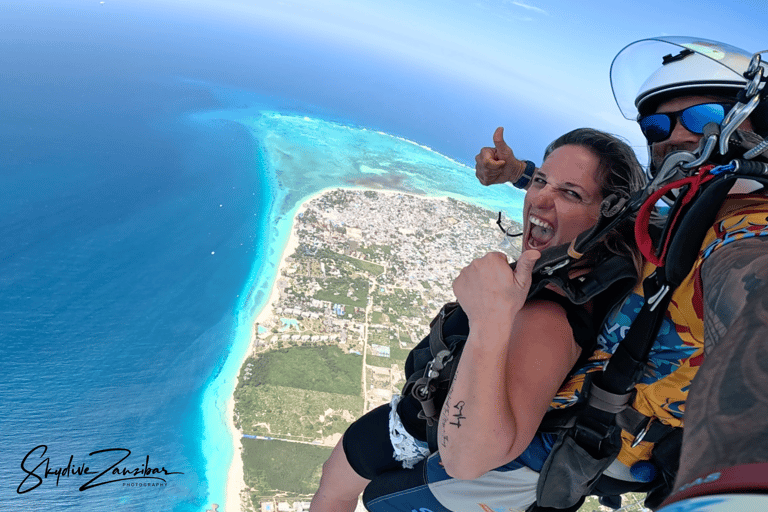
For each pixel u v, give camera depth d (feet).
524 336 3.41
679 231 2.41
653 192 2.64
